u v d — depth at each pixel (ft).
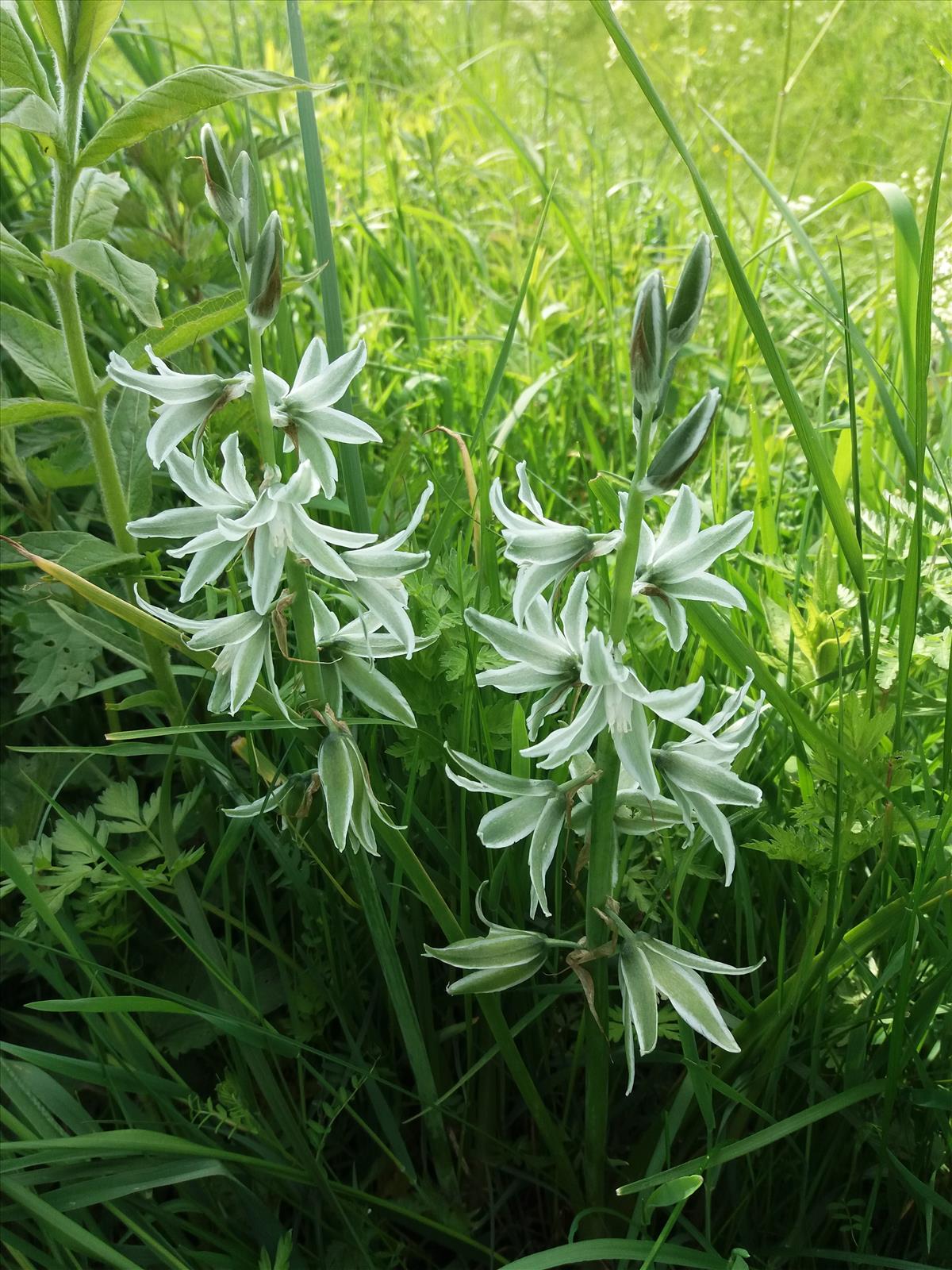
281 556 0.69
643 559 0.66
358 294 1.95
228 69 0.80
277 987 1.01
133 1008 0.77
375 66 3.66
